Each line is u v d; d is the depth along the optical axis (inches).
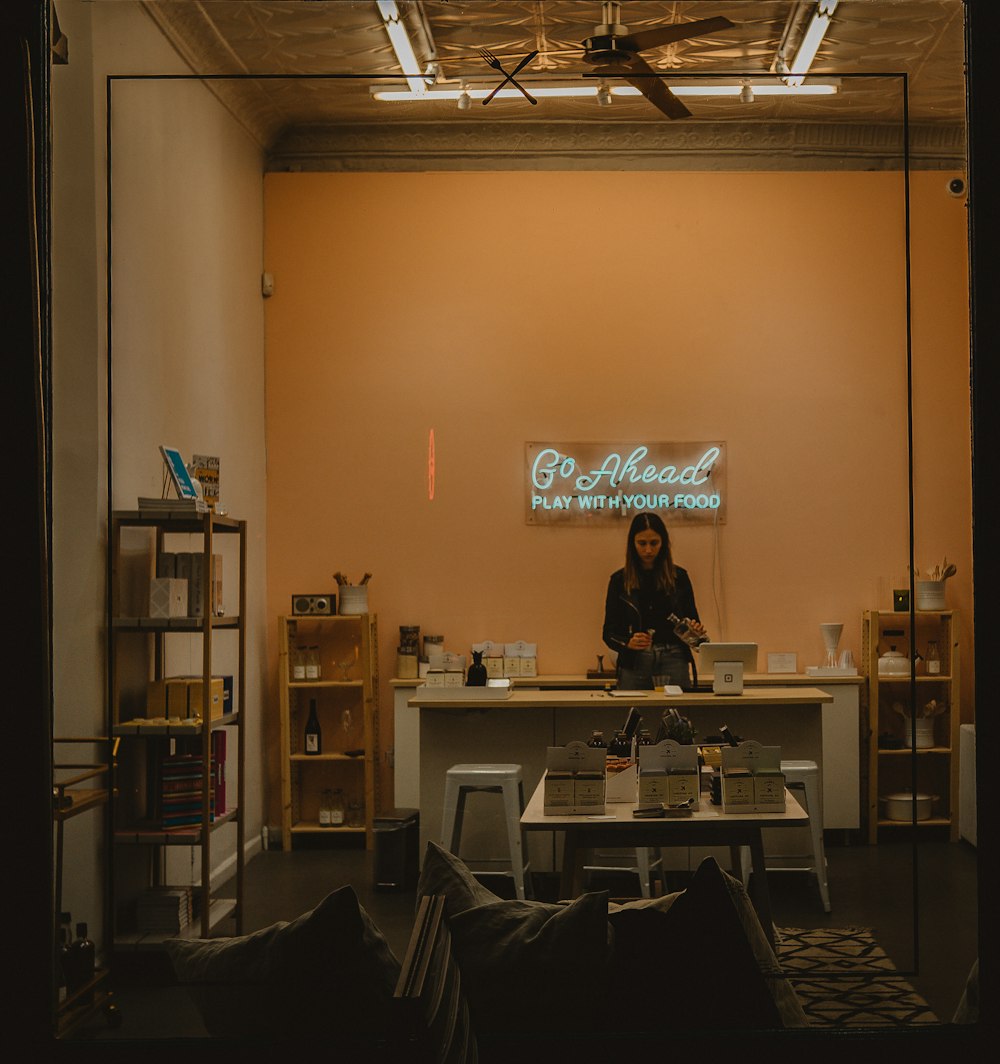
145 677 198.8
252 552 270.8
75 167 178.4
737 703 211.9
